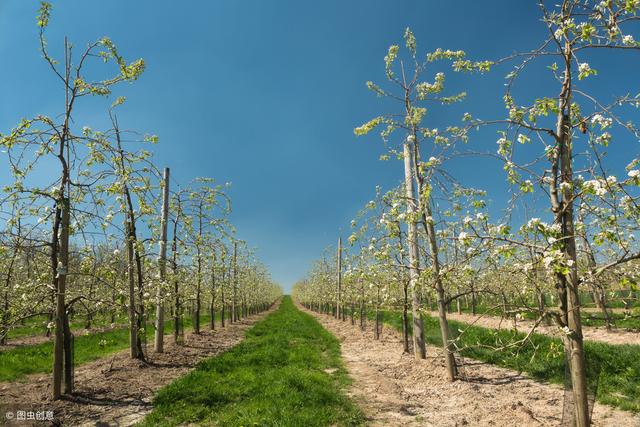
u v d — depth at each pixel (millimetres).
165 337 18422
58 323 8164
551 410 7055
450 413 7363
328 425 6949
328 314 38719
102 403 8109
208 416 7480
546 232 4367
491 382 9164
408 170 10844
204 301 22594
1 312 8312
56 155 7863
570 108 4879
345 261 22203
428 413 7434
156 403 8102
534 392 8203
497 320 19516
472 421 6852
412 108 9273
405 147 10906
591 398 5125
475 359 11797
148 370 11016
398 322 23156
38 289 8680
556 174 4859
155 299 11883
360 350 15375
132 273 10984
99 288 10930
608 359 9227
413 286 8852
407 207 10031
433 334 16562
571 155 4840
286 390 8680
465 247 6082
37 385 9391
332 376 10578
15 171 7527
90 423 7074
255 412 7418
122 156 9211
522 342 5234
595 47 4492
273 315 40938
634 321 15031
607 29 4273
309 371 10695
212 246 18062
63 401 8000
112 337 17547
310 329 23156
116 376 10141
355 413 7410
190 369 11461
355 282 21656
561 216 4793
